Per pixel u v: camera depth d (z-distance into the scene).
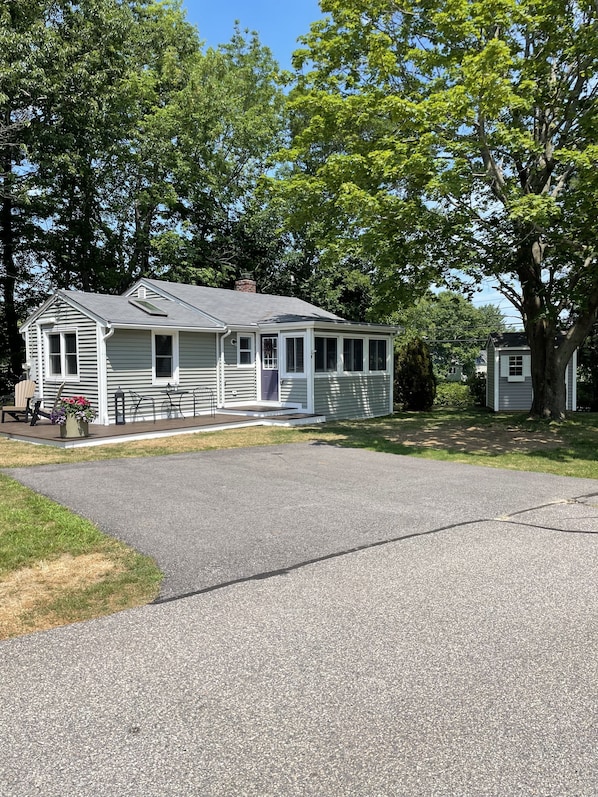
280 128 28.64
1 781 2.15
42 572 4.39
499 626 3.44
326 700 2.67
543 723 2.49
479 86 9.33
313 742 2.38
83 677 2.88
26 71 17.81
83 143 21.61
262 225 25.88
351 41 12.41
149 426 12.78
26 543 5.03
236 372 16.12
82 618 3.59
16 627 3.46
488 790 2.10
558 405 15.39
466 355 49.38
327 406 16.06
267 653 3.12
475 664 3.00
